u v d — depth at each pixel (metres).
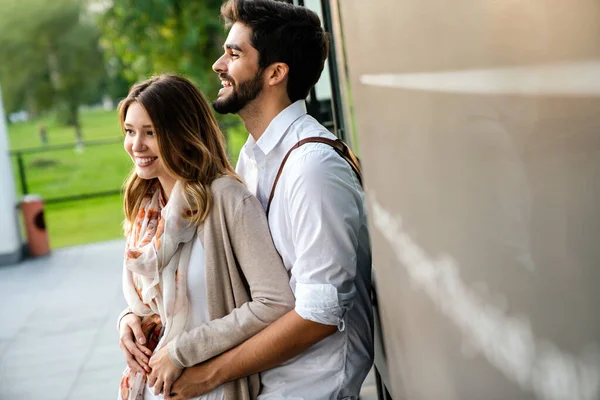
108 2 8.52
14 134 42.25
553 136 0.55
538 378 0.65
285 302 1.81
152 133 1.95
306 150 1.79
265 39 1.87
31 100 40.28
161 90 1.93
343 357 1.86
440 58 0.84
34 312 6.38
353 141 2.24
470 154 0.76
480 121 0.71
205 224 1.88
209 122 2.00
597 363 0.54
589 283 0.53
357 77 1.55
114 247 8.91
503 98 0.64
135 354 1.97
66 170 23.41
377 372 2.39
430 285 1.05
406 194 1.14
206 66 8.55
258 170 1.96
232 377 1.83
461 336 0.91
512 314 0.70
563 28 0.51
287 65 1.88
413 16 0.96
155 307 1.96
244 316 1.82
